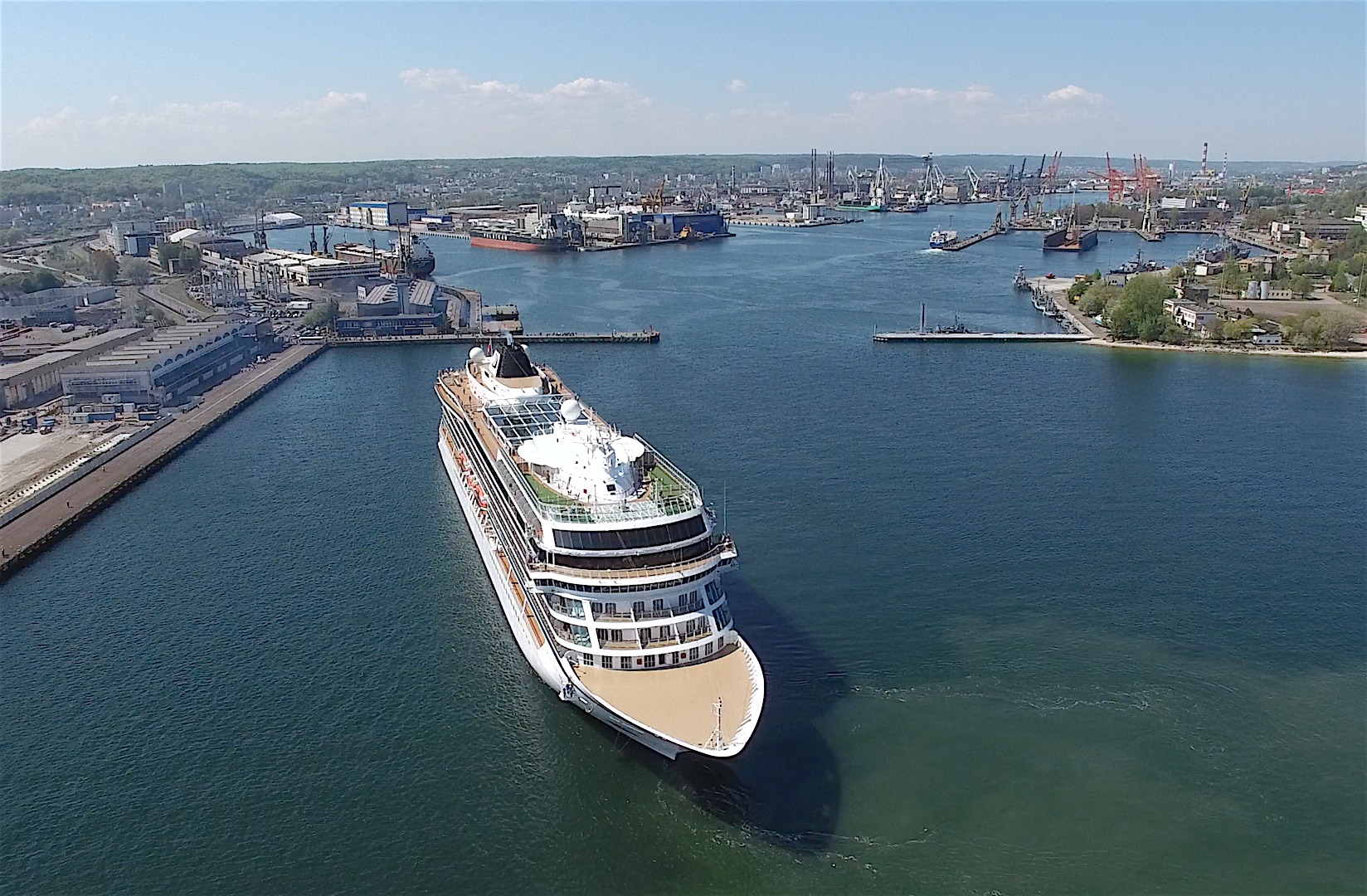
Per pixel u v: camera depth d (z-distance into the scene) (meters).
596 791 69.62
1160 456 139.75
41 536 112.75
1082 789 69.75
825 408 169.62
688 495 82.62
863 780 70.50
